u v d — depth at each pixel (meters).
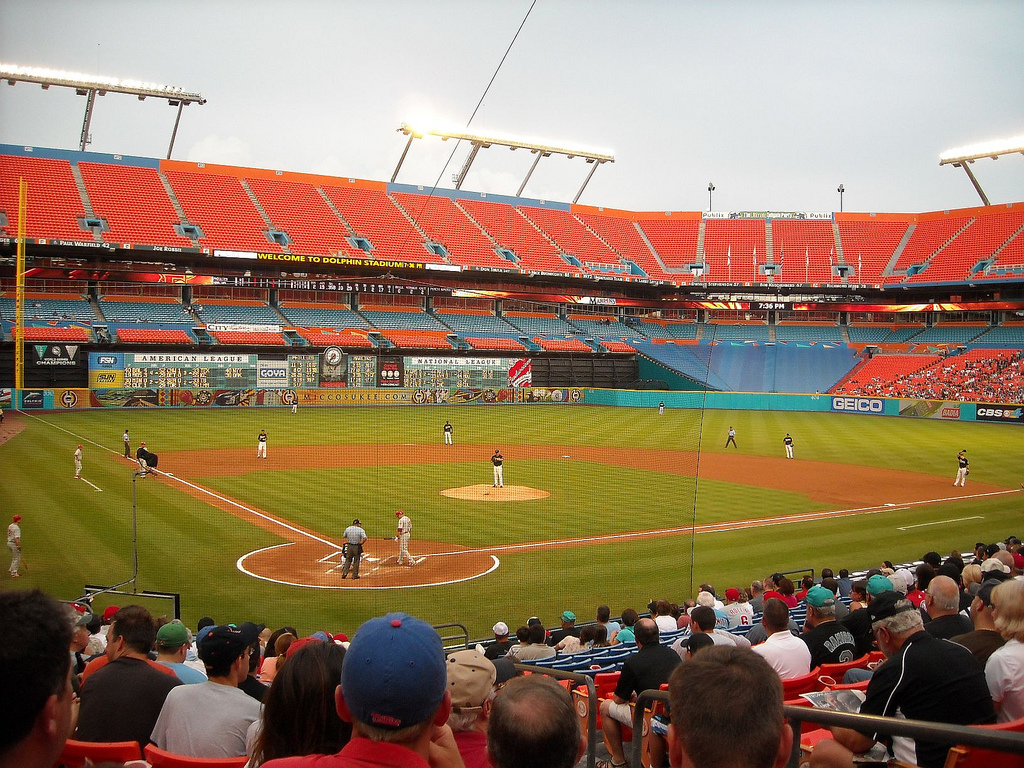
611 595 19.30
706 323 88.81
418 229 81.38
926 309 83.19
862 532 26.56
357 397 69.19
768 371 79.75
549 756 3.07
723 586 20.14
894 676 4.94
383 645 2.92
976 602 7.22
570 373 79.00
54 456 37.69
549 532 25.83
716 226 94.12
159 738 5.46
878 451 47.66
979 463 42.91
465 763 4.20
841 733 4.44
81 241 62.09
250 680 7.06
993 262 78.94
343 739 4.25
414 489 33.00
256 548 22.91
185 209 72.00
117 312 65.50
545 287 84.50
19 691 2.43
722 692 2.80
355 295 78.12
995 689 5.18
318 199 80.00
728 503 31.41
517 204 91.62
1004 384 69.44
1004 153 82.50
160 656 7.63
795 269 86.31
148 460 33.72
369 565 21.61
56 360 58.88
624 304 87.50
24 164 69.44
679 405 75.12
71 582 19.34
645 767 7.46
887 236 88.81
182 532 24.45
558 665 10.78
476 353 74.44
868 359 80.00
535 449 46.69
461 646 14.00
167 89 72.31
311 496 30.78
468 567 21.55
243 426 52.81
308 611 17.81
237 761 4.88
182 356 63.12
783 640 8.18
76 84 68.88
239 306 71.81
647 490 33.91
